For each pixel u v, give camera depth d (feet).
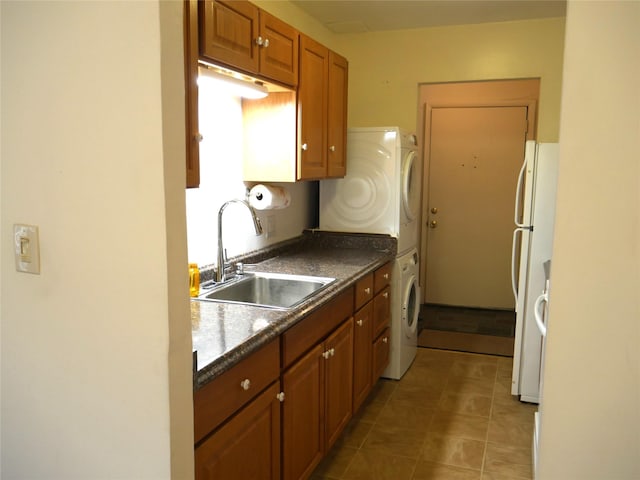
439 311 16.83
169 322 3.67
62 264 3.99
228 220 8.86
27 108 3.92
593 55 3.27
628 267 3.38
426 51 12.75
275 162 8.86
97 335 3.94
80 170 3.80
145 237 3.65
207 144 8.10
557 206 3.45
